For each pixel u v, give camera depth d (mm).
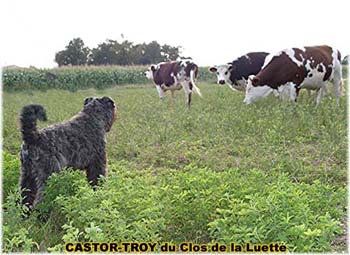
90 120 7082
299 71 15312
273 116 12430
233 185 6105
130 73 36781
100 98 7410
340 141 10000
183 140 10672
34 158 6238
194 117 13188
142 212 5082
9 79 30094
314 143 10352
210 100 18609
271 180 7309
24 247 4668
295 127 11133
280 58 15289
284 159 8703
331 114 12664
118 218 5008
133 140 10719
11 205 5695
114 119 7508
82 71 34562
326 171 8148
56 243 5328
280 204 5121
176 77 19594
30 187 6320
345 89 17500
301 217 4883
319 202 5828
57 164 6379
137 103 19109
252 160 8969
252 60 18062
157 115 14359
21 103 21375
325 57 15617
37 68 33688
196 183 5938
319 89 15977
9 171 6887
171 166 9133
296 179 7945
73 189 5957
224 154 9594
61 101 22094
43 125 13438
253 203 5020
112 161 9148
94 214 4988
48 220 5742
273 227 4641
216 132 11211
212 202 5555
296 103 14188
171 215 5465
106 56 58562
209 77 39062
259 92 15492
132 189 5836
